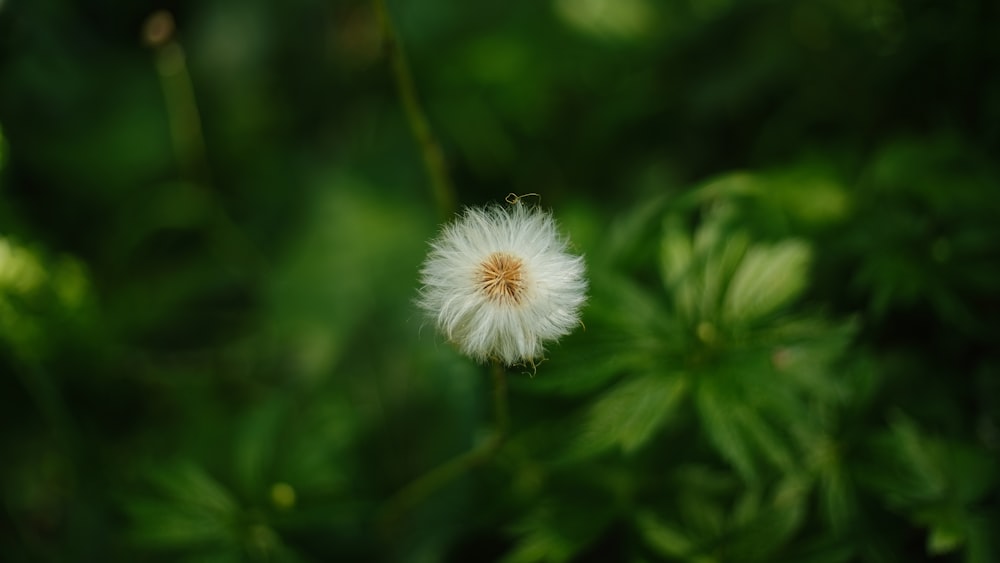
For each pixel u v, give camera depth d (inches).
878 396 12.3
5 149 14.4
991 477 11.3
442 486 13.5
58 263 14.3
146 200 17.5
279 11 18.8
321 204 17.4
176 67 15.9
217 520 12.2
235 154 18.6
